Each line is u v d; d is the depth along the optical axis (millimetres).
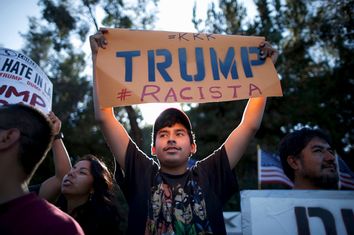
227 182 2293
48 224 1311
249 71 2463
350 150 14773
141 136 11648
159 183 2207
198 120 15000
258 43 2555
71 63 14078
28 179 1490
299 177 2455
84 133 13852
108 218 2846
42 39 13320
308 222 1992
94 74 2342
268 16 14289
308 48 14992
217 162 2332
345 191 2059
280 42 14344
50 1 12219
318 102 14664
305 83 15195
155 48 2451
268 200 2047
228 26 13648
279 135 15203
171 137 2250
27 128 1471
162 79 2361
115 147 2334
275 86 2430
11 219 1306
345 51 14445
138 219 2074
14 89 2082
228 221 6855
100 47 2395
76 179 2832
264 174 7355
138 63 2391
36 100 2164
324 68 15375
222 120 14531
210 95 2350
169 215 2084
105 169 3068
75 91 14422
